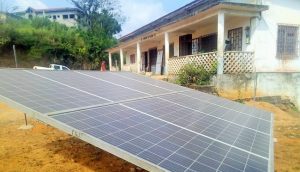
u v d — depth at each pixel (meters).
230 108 4.47
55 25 35.66
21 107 2.48
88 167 3.88
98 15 51.00
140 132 2.42
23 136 5.49
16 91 2.91
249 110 4.61
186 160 2.00
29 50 28.38
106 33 50.47
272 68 12.20
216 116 3.63
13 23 29.88
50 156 4.30
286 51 12.49
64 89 3.48
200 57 12.45
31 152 4.48
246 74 11.21
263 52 11.95
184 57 13.67
